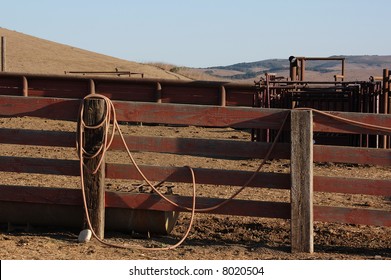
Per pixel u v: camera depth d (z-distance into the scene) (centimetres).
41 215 1405
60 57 9981
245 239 1429
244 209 1331
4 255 1198
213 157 2666
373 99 2641
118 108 1351
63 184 1930
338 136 2681
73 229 1432
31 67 8656
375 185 1282
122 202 1363
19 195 1395
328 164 2530
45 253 1234
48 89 3725
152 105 1341
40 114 1370
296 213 1286
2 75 3725
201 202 1344
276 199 1823
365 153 1282
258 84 2897
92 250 1271
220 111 1320
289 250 1316
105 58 11038
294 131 1274
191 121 1329
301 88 2791
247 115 1312
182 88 3559
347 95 2753
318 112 1286
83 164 1348
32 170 1388
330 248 1362
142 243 1355
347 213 1291
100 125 1330
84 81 3678
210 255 1270
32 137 1377
